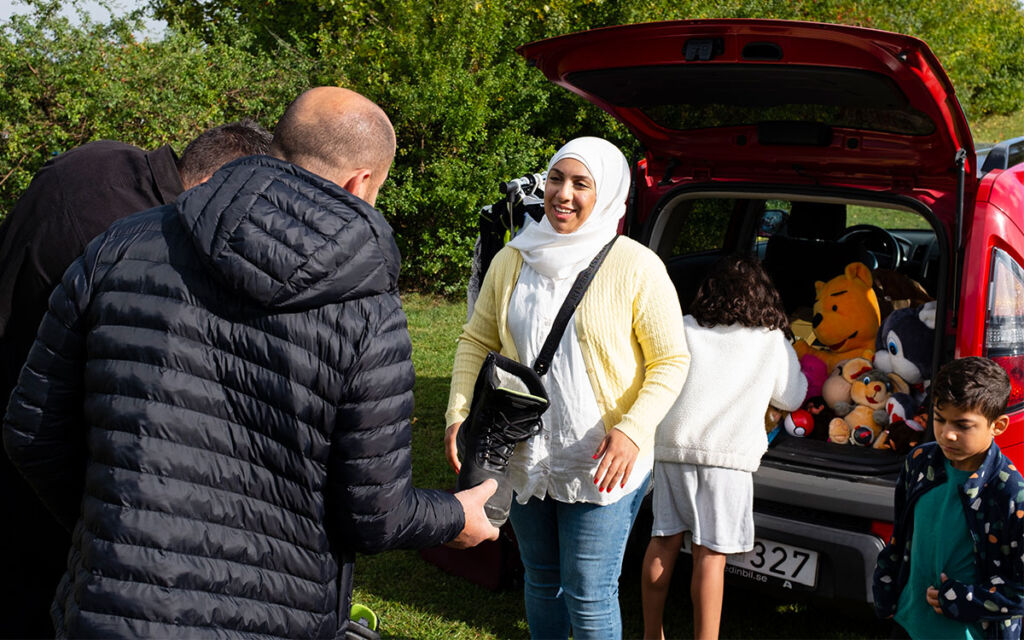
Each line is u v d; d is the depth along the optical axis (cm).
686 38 293
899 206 320
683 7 935
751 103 335
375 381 167
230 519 165
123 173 243
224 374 165
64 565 255
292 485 168
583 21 950
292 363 164
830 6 1114
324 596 175
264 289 160
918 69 264
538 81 902
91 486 166
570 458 250
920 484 241
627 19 923
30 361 179
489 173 851
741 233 481
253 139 256
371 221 170
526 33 917
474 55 873
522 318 257
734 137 364
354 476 168
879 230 472
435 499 191
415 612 347
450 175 840
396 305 175
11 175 683
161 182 243
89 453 171
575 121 941
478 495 208
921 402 322
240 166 173
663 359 251
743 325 296
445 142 870
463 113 837
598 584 256
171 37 772
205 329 166
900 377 336
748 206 479
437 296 894
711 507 289
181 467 163
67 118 696
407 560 391
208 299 166
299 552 171
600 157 254
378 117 189
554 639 279
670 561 299
